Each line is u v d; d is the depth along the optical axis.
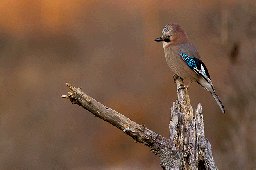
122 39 17.19
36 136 12.55
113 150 12.52
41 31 18.62
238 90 9.96
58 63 16.59
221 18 11.05
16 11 18.98
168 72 14.84
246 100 9.75
